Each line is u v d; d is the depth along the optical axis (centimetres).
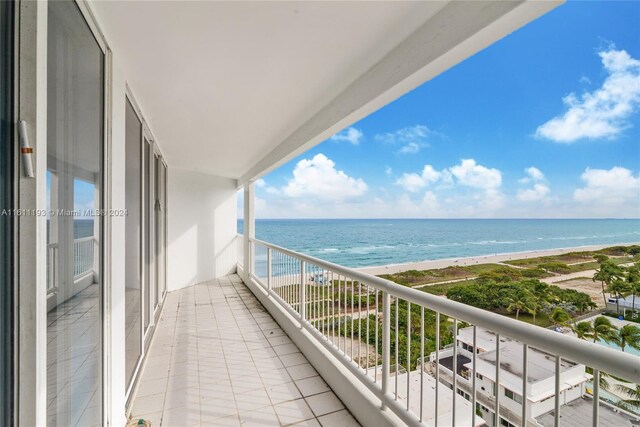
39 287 90
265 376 258
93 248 151
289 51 182
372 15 150
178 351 306
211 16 149
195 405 219
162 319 404
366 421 189
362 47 177
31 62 87
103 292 163
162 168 465
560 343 85
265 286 457
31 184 87
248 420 204
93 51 149
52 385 109
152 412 211
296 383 247
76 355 131
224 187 693
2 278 82
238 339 337
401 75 173
